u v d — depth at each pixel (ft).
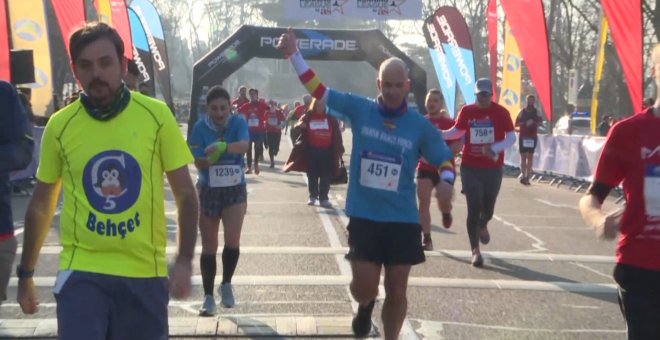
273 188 62.85
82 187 12.96
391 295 19.04
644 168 14.07
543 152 75.51
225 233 24.38
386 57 76.69
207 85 76.59
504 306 26.16
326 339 21.93
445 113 35.04
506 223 45.88
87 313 12.62
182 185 13.35
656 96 14.37
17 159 15.19
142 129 13.10
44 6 56.29
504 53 82.28
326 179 50.96
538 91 72.13
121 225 12.92
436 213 49.67
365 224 18.86
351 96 19.39
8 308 24.67
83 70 12.81
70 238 13.02
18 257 32.53
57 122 13.16
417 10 89.04
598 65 79.30
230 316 23.82
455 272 31.19
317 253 34.27
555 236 41.27
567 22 156.04
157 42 79.41
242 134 24.02
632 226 14.17
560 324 24.20
